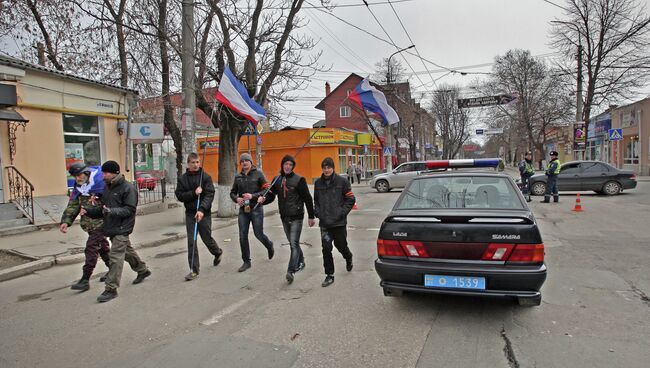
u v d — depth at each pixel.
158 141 14.22
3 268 6.26
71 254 7.05
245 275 5.83
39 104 10.55
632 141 26.53
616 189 15.28
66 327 4.08
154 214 12.53
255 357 3.31
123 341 3.71
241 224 6.08
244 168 6.14
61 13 12.71
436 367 3.08
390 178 21.00
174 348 3.53
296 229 5.48
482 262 3.79
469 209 4.27
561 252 6.69
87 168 5.47
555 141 48.19
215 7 10.21
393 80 31.03
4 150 9.84
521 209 4.14
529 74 35.66
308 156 28.44
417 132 50.91
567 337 3.54
